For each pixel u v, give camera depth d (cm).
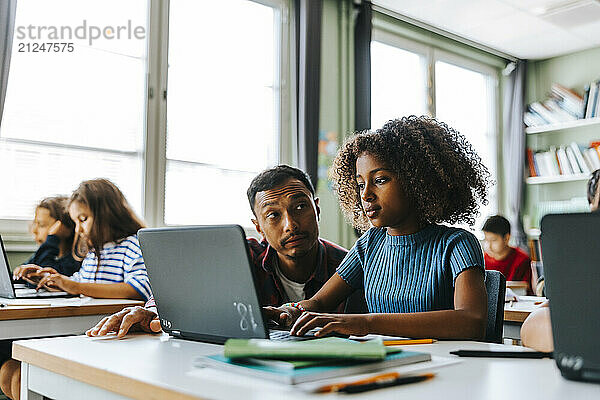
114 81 325
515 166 540
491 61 544
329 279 157
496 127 554
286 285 170
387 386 69
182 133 349
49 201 281
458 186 145
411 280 136
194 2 359
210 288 103
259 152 383
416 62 488
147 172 330
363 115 409
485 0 427
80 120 313
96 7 323
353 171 155
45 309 189
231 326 101
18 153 293
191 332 109
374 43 457
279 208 163
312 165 372
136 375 76
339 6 421
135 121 331
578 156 509
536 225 543
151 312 122
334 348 75
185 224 346
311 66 379
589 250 68
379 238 149
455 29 486
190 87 354
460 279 124
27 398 102
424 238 137
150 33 337
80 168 311
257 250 171
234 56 375
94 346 102
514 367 82
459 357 90
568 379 72
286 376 69
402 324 111
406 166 137
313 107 377
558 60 553
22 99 296
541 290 303
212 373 77
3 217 287
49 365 94
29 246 287
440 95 508
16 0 280
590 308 68
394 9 445
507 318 194
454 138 149
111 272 253
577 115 513
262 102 387
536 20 465
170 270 111
